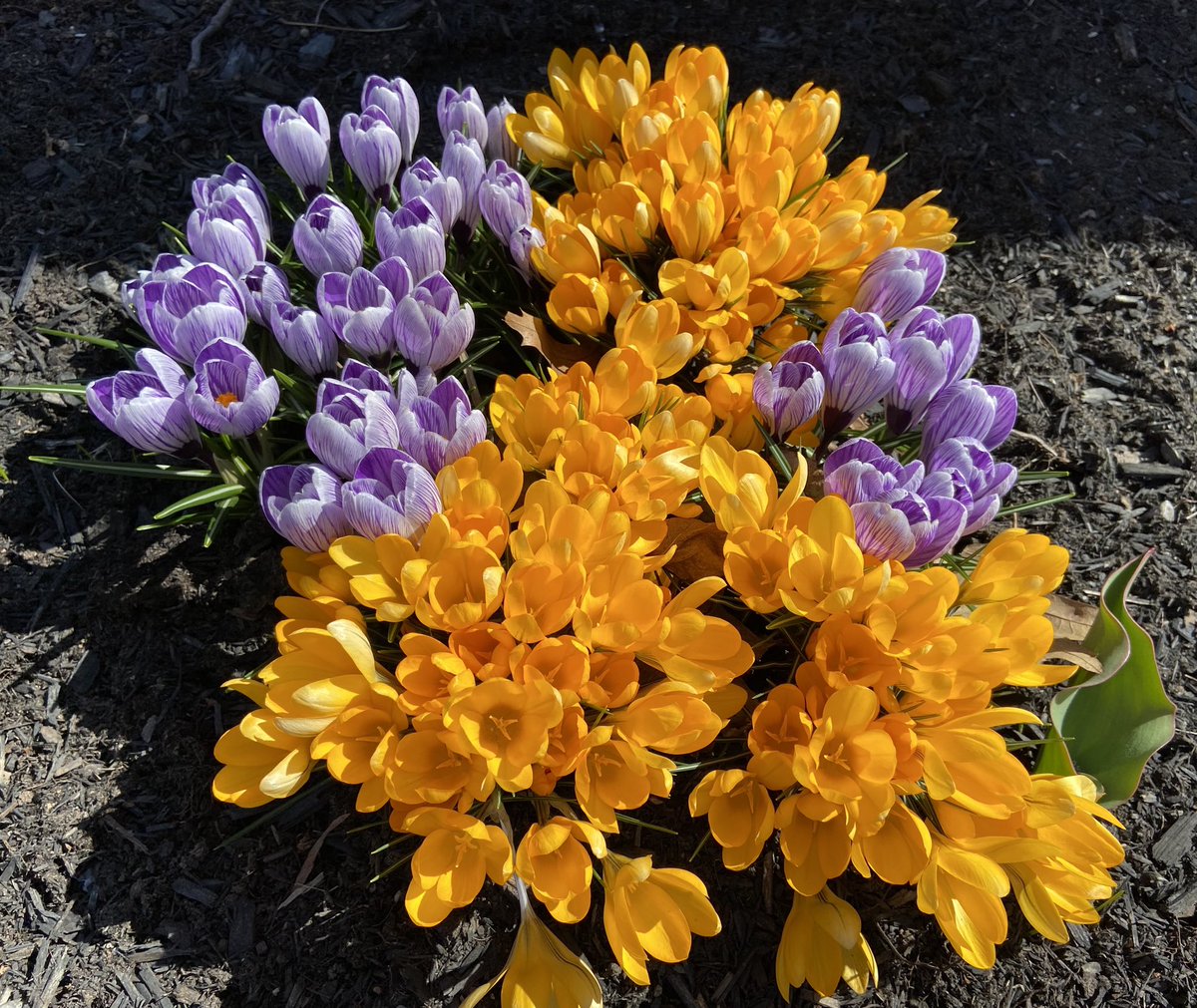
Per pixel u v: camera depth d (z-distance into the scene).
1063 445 0.63
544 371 0.55
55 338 0.61
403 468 0.41
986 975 0.46
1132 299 0.69
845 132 0.75
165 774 0.48
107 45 0.75
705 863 0.47
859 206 0.54
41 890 0.45
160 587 0.53
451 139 0.54
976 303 0.69
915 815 0.41
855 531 0.42
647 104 0.58
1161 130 0.78
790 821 0.40
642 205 0.51
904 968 0.46
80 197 0.67
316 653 0.41
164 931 0.45
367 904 0.45
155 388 0.45
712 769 0.47
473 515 0.42
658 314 0.48
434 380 0.49
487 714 0.39
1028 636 0.41
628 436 0.45
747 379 0.49
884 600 0.40
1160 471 0.62
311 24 0.79
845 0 0.84
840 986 0.45
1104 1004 0.45
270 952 0.44
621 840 0.47
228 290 0.47
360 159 0.54
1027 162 0.75
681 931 0.39
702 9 0.82
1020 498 0.61
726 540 0.43
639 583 0.40
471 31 0.79
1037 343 0.67
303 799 0.48
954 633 0.40
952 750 0.40
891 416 0.49
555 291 0.51
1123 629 0.47
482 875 0.39
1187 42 0.83
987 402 0.44
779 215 0.53
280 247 0.65
